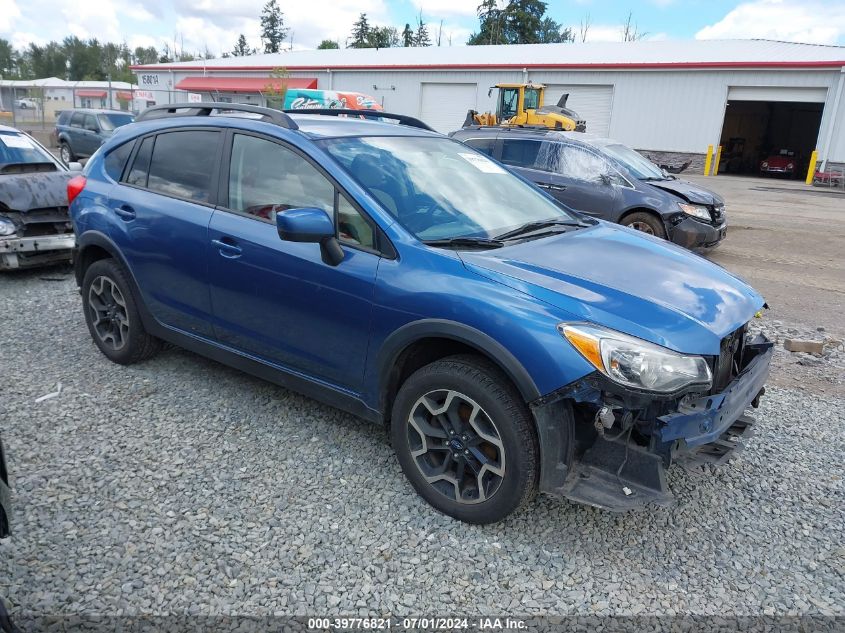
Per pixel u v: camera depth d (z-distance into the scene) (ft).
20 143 25.57
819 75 81.87
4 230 21.90
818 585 9.11
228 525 9.84
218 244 12.44
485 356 9.72
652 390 8.41
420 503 10.53
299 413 13.44
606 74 95.20
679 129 92.17
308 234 10.02
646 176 32.04
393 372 10.52
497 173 13.83
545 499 10.78
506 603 8.55
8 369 15.26
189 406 13.61
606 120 97.35
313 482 11.03
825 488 11.51
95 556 9.09
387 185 11.28
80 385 14.48
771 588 9.02
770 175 95.96
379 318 10.25
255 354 12.60
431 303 9.62
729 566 9.42
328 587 8.70
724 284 10.68
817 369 17.60
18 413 13.09
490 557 9.37
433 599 8.57
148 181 14.32
